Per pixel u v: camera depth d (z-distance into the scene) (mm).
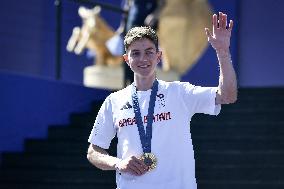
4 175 14023
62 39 18656
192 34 16484
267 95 15109
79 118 15711
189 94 5777
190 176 5750
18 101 14914
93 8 16906
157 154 5699
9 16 17359
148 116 5777
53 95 15773
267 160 12594
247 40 19484
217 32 5602
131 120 5801
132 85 5945
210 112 5746
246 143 13086
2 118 14492
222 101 5715
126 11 13328
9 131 14633
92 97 16938
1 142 14477
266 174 12305
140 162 5520
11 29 17438
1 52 17047
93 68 16734
